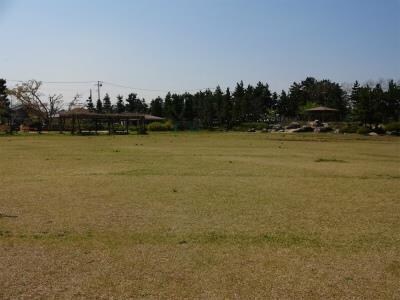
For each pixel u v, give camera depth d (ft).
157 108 326.85
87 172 53.93
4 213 30.53
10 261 20.40
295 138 158.81
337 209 32.91
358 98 235.20
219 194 38.60
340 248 22.93
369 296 16.85
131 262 20.36
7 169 57.00
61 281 18.03
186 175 51.29
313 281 18.26
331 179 49.49
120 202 34.68
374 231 26.55
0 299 16.26
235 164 64.34
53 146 105.81
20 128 224.33
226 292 17.04
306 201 35.94
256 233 25.67
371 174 54.34
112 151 89.66
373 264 20.47
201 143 124.26
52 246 22.75
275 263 20.44
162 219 28.89
